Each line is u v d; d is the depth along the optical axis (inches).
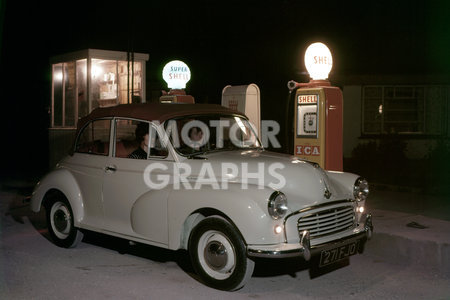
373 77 576.7
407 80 579.8
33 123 753.6
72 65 513.3
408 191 385.4
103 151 250.7
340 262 242.7
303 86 336.2
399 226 271.1
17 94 774.5
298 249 183.8
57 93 534.0
